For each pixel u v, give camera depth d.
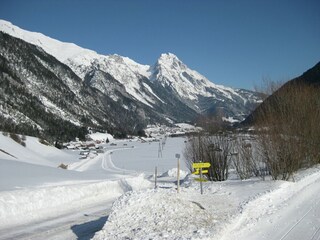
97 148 139.25
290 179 17.92
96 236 8.84
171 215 10.19
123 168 67.31
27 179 18.86
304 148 21.50
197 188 15.18
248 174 21.97
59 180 20.64
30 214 12.88
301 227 9.97
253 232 9.51
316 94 23.66
